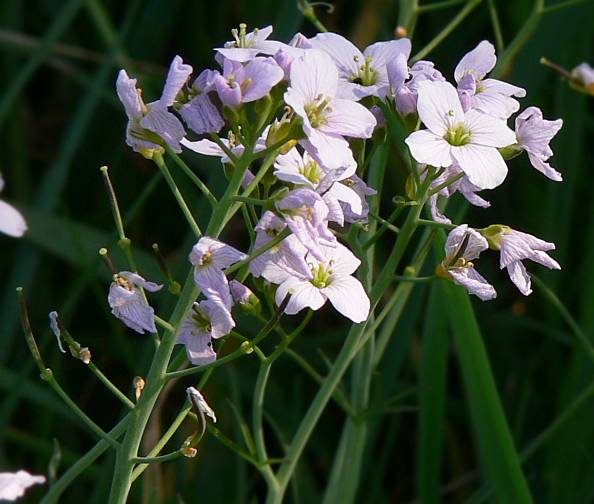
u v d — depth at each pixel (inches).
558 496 20.7
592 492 20.5
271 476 18.8
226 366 20.7
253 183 17.1
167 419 21.6
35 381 21.9
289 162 17.3
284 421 21.5
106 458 19.8
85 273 20.9
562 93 22.0
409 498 22.3
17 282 21.6
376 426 20.9
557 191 22.1
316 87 16.9
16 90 22.1
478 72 18.2
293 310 17.5
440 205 19.2
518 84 21.1
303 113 16.7
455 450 22.1
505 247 17.8
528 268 22.6
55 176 21.9
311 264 17.6
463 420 22.2
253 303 17.9
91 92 22.3
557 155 22.0
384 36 22.1
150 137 17.1
